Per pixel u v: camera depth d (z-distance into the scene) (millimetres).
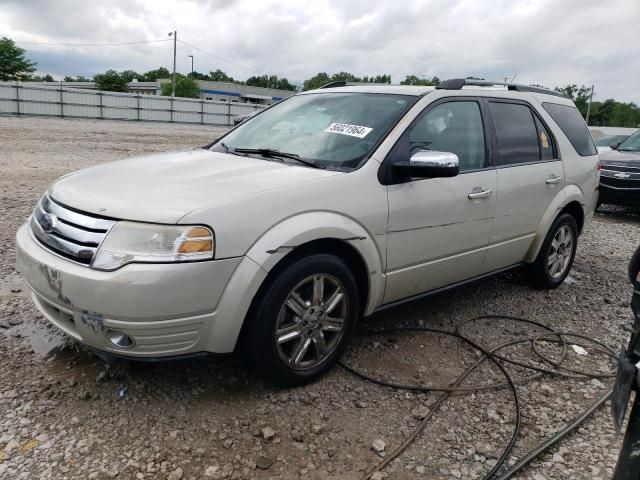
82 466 2521
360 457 2729
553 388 3506
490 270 4516
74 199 2963
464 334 4227
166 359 2777
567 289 5480
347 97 4152
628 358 1885
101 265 2656
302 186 3078
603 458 2828
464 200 3914
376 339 4016
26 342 3562
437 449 2832
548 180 4777
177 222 2666
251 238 2816
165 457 2617
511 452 2834
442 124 3924
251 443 2762
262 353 2990
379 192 3379
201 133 29078
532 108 4867
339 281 3262
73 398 3008
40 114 34594
